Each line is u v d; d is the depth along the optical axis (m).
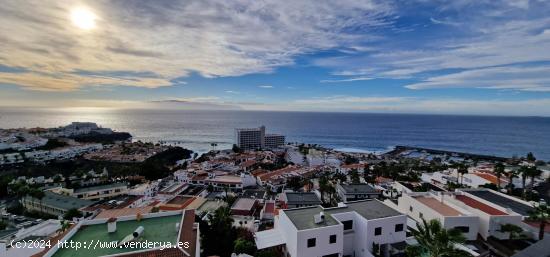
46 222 60.97
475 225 45.91
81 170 141.62
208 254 46.38
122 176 131.12
